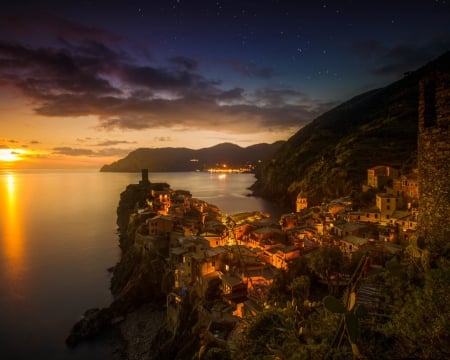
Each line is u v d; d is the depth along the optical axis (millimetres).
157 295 74875
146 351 58375
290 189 195875
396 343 10672
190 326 53938
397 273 15680
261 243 81375
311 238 81250
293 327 15758
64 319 69500
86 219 180125
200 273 61344
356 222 82125
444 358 8852
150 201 130625
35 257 110438
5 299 78438
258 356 16797
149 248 85875
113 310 70500
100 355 57750
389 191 99875
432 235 15945
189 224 95875
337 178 144750
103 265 102938
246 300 48312
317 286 39469
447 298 9430
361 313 9641
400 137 147625
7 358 56969
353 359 10156
